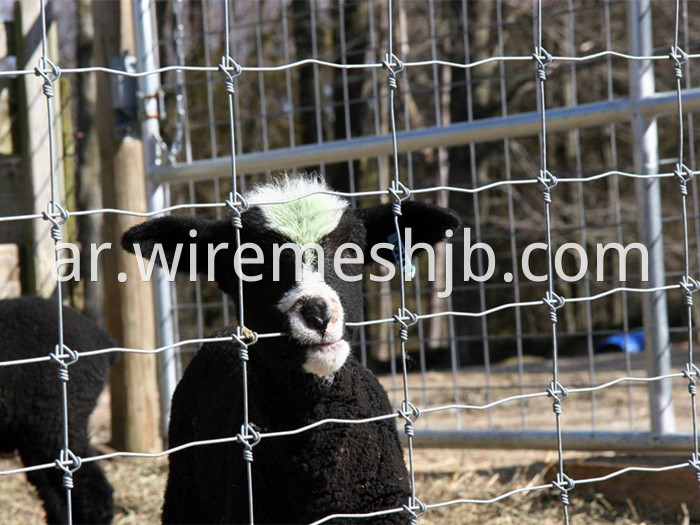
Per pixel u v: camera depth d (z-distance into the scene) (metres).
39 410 5.02
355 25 12.31
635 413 7.22
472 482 5.46
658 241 4.91
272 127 14.86
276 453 3.48
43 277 6.39
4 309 5.10
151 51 6.18
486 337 5.55
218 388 4.07
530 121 5.23
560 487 2.98
